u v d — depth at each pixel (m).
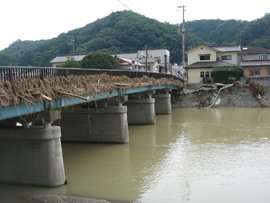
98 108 20.89
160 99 38.66
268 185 12.70
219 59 57.94
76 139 21.33
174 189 12.30
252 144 20.25
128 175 14.06
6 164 12.39
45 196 11.12
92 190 12.18
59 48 87.31
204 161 16.31
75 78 14.01
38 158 12.04
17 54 91.38
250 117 33.16
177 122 31.05
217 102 44.72
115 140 20.78
